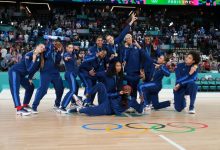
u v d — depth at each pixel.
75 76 6.68
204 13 24.17
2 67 13.25
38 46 5.99
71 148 3.65
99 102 6.37
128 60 7.04
